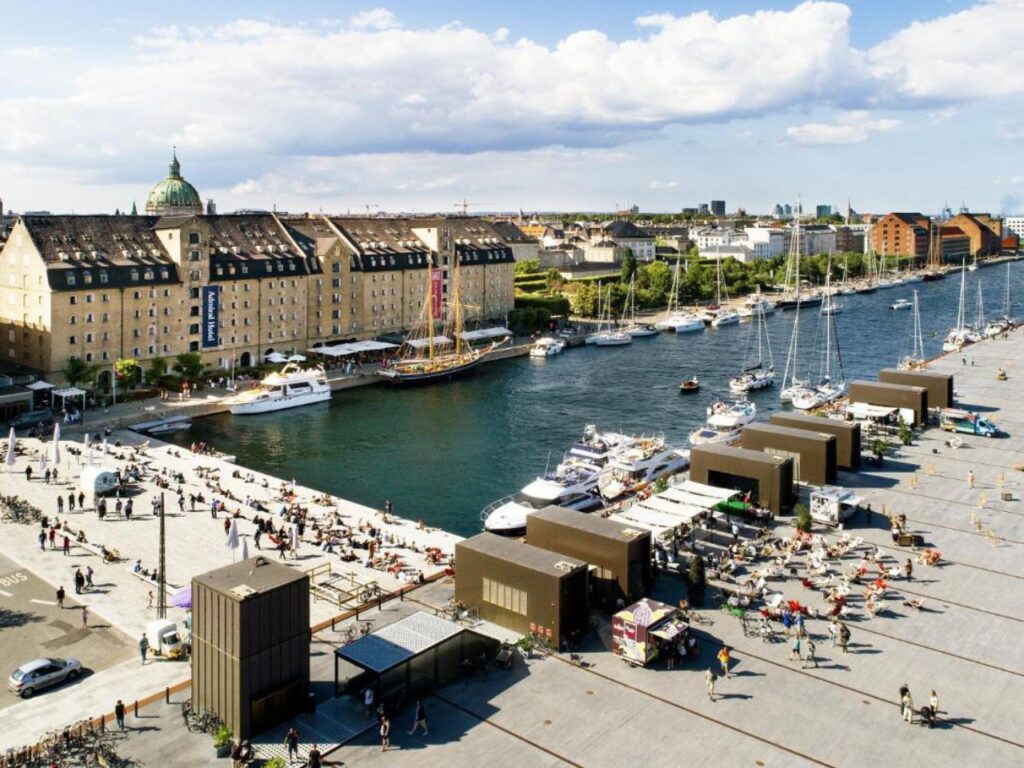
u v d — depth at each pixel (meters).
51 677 58.75
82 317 158.00
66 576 77.50
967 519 89.69
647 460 115.25
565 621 63.50
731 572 75.50
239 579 53.78
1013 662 61.97
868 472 105.56
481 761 50.56
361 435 145.00
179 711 55.44
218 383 174.00
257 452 134.12
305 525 92.75
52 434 133.75
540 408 165.25
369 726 53.91
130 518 94.12
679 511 80.19
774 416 109.50
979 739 53.06
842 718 55.06
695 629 66.38
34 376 153.75
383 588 74.75
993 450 114.88
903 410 123.62
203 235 176.12
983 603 70.94
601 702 56.81
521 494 108.19
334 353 198.62
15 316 161.00
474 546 68.62
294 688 54.38
